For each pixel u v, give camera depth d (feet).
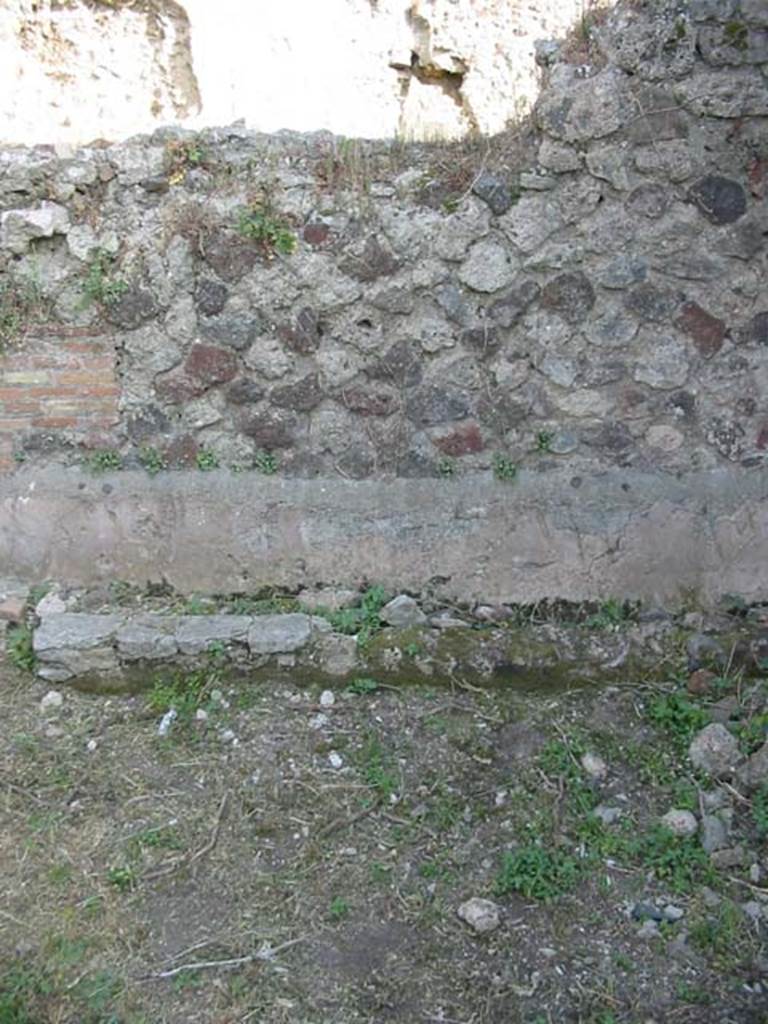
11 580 13.99
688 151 12.87
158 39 14.71
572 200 13.08
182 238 13.24
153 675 12.69
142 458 13.97
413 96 14.43
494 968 9.30
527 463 13.94
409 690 12.64
